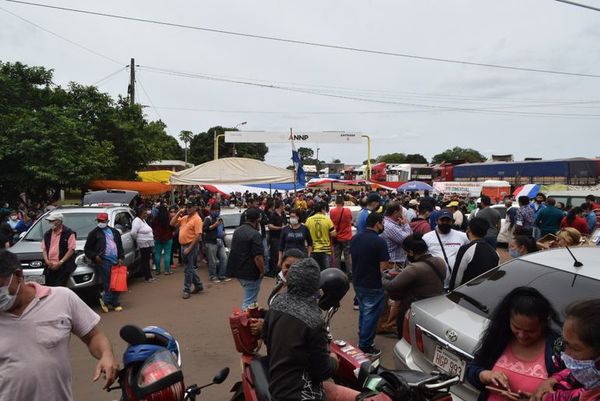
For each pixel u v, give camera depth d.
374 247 5.20
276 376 2.43
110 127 19.78
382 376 2.68
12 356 2.26
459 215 10.16
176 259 13.55
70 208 9.80
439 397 2.64
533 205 12.20
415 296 4.50
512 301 2.50
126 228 10.31
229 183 12.68
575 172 25.69
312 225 8.64
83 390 4.65
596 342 1.73
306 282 2.50
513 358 2.54
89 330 2.53
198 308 7.88
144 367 2.48
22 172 14.75
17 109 16.11
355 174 52.62
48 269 7.25
